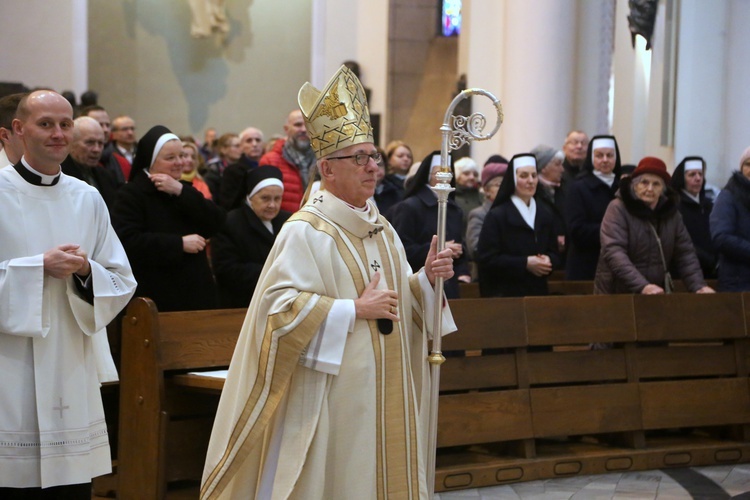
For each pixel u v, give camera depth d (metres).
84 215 6.52
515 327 9.69
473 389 9.70
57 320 6.29
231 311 8.30
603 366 10.26
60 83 26.00
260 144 17.39
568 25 20.23
